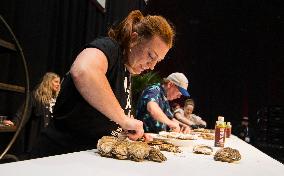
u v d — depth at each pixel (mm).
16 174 818
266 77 8078
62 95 1330
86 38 3643
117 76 1358
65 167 940
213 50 8133
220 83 8156
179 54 7855
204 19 7977
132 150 1125
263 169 1200
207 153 1460
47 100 2969
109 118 1275
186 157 1332
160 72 7648
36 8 2785
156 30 1320
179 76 2797
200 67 8047
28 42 2729
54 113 1367
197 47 8016
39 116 2938
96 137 1380
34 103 2906
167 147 1479
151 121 2480
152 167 1045
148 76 3723
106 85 1223
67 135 1354
